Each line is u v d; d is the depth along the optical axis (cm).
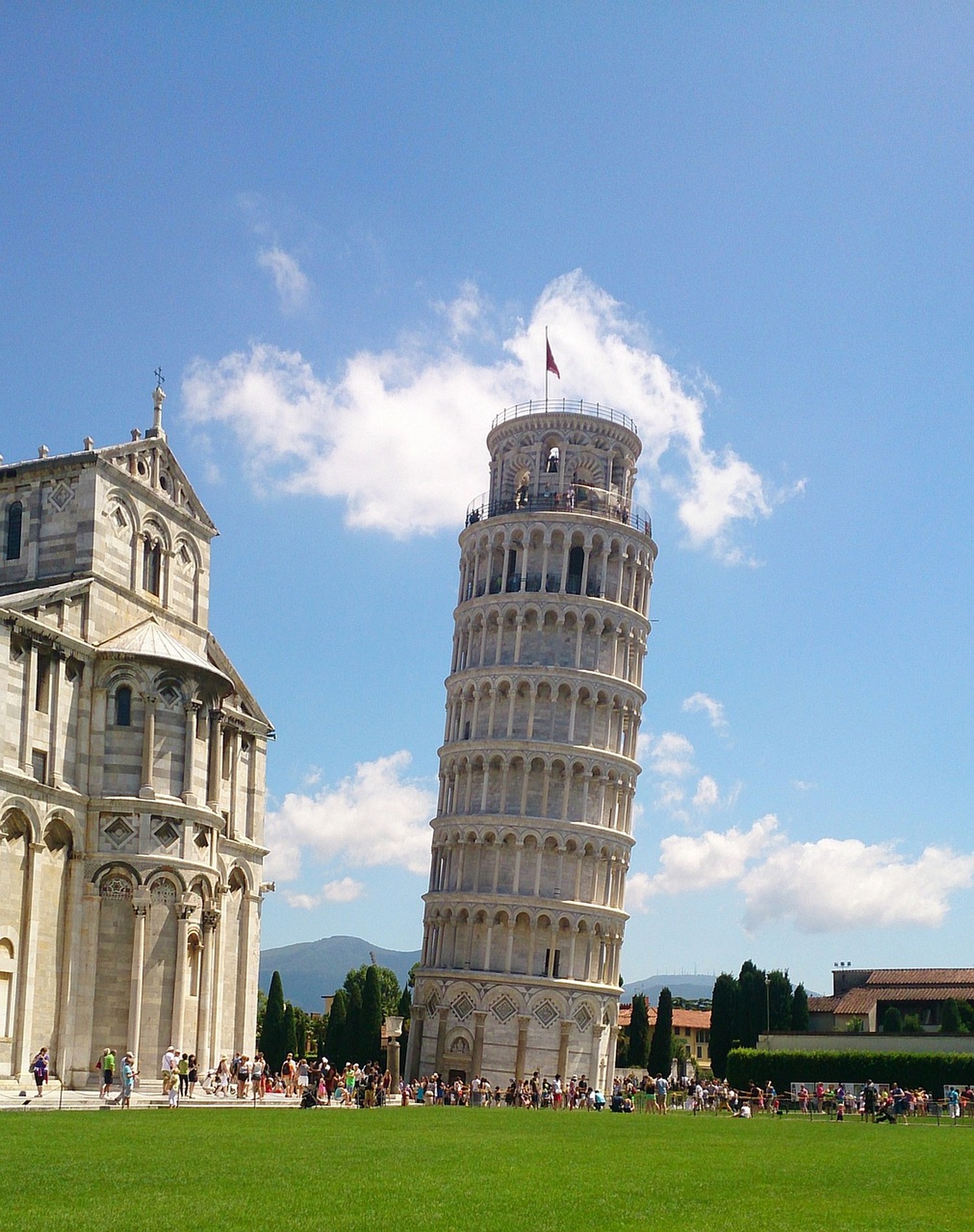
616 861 13200
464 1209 3011
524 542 13525
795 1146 5762
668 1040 15400
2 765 6431
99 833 6969
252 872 8512
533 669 13125
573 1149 4906
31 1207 2789
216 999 7750
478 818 12938
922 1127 8225
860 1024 15812
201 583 8356
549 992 12506
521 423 14112
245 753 8619
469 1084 12325
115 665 7156
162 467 8056
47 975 6694
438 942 13012
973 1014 15025
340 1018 14562
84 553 7319
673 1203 3291
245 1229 2612
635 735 13700
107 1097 6250
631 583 13825
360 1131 5225
